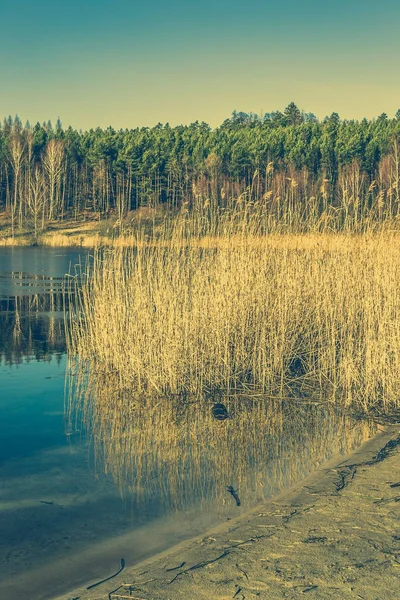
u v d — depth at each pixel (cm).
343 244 1358
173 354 1130
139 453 812
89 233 7288
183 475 732
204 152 9075
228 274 1253
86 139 10638
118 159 8662
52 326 1777
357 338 1204
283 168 7556
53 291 2656
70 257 4878
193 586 468
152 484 705
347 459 766
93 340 1378
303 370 1261
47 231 7650
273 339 1193
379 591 446
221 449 823
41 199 8619
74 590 481
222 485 696
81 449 824
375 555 500
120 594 466
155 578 486
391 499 616
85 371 1265
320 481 687
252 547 527
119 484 705
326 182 1473
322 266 1338
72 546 560
